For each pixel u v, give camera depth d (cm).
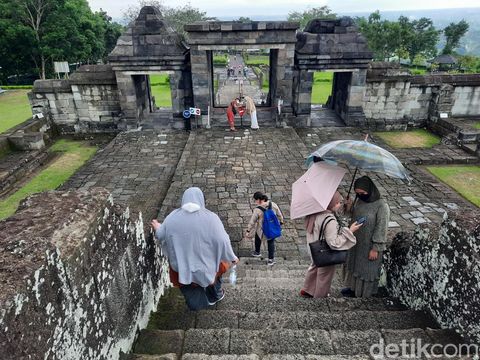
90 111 1680
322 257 413
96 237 271
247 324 385
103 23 4616
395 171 385
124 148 1429
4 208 1076
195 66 1497
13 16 3438
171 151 1398
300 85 1586
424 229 394
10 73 3897
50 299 206
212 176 1152
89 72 1625
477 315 297
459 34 5538
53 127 1698
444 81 1819
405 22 5459
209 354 319
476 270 298
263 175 1159
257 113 1683
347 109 1659
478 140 1357
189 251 359
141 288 377
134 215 386
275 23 1413
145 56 1501
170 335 344
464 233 316
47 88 1631
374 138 1568
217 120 1634
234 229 884
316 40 1512
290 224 907
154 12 1456
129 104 1594
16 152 1398
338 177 422
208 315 399
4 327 166
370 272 441
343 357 293
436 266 362
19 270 190
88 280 254
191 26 1419
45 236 238
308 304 443
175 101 1580
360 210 425
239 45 1461
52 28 3512
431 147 1477
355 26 1506
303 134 1570
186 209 358
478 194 1109
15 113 2386
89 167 1262
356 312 393
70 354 228
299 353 317
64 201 284
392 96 1697
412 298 418
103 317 278
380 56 5353
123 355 315
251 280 600
